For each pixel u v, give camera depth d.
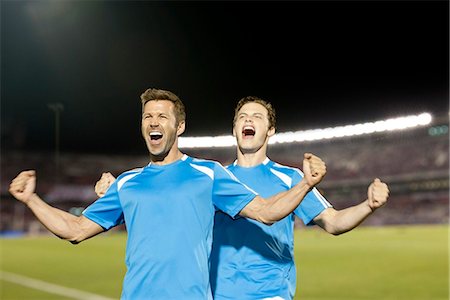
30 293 10.14
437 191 39.56
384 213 39.56
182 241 2.92
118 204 3.16
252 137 3.95
